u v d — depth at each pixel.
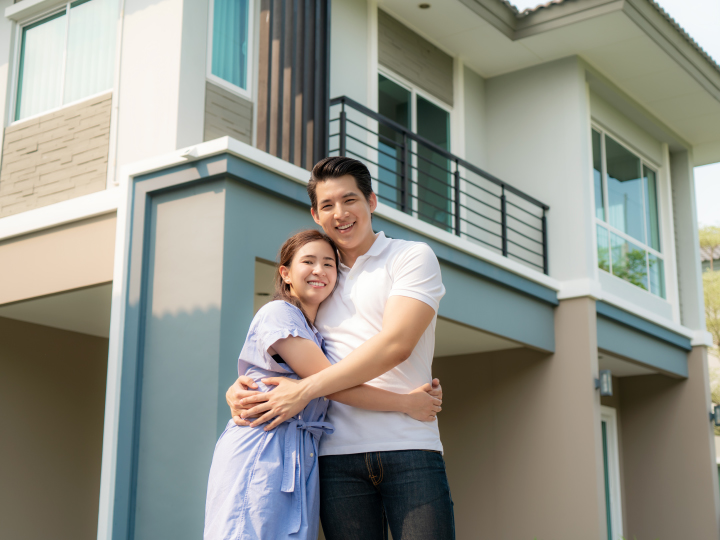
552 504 7.25
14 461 6.12
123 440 4.33
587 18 7.32
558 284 7.52
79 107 5.72
